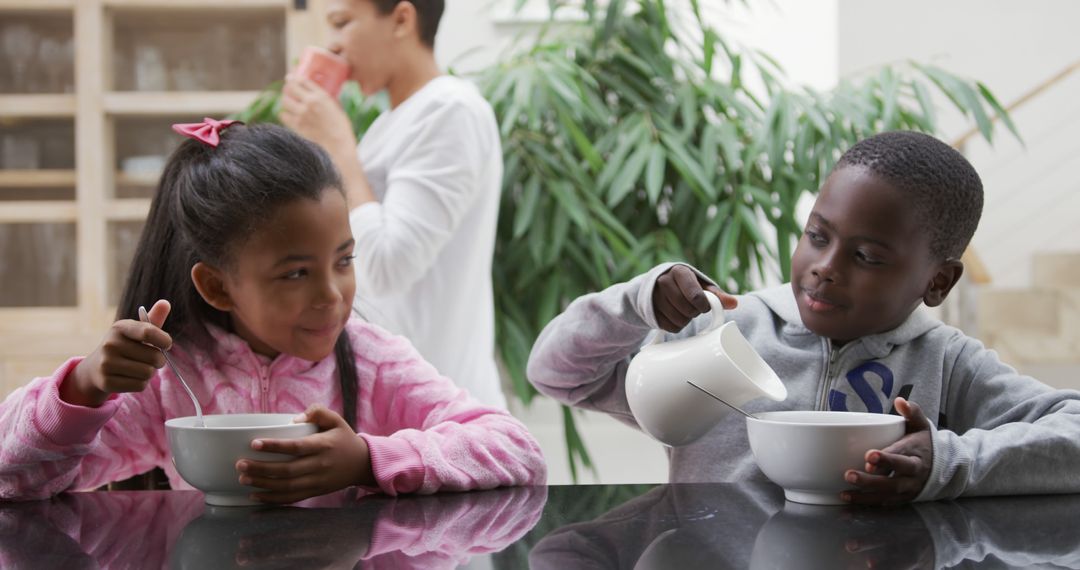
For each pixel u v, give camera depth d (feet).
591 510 2.59
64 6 8.96
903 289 3.35
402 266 5.45
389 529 2.36
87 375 2.77
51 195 9.05
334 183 3.19
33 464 2.78
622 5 8.09
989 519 2.49
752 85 9.76
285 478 2.60
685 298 3.00
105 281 9.03
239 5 8.92
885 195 3.23
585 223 7.80
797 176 8.04
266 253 3.10
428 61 5.98
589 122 8.52
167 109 8.97
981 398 3.58
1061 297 14.87
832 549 2.16
